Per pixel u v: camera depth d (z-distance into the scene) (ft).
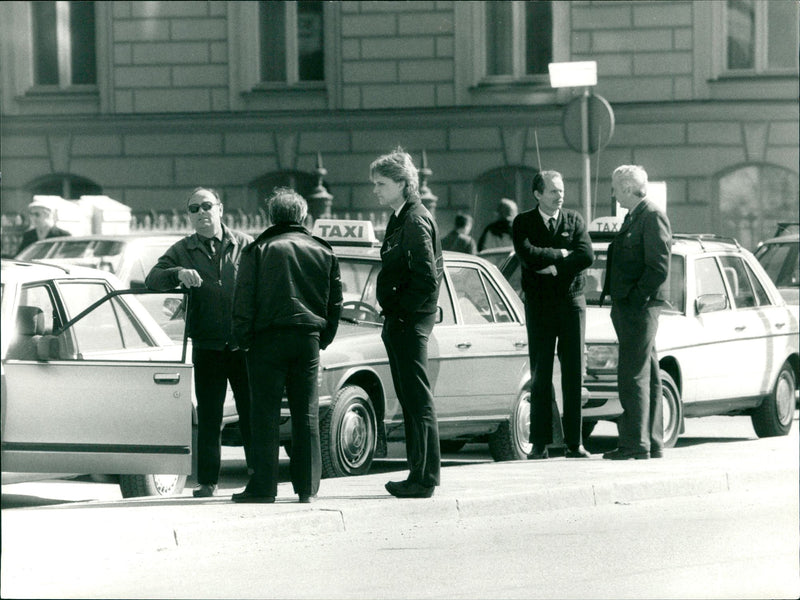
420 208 53.06
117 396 48.65
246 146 158.92
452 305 66.64
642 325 64.69
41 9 165.68
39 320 48.98
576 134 81.05
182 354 49.73
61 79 162.61
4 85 161.79
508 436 68.39
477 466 64.18
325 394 59.52
